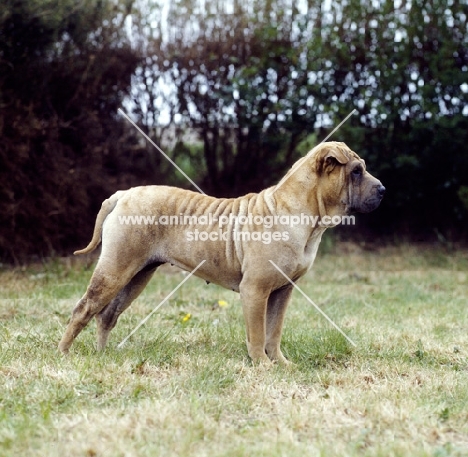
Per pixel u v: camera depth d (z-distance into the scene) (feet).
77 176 37.11
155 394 16.37
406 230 44.09
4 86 35.04
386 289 33.30
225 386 17.25
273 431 14.35
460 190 40.37
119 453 13.01
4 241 35.37
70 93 37.55
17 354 19.43
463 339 22.61
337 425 14.70
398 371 18.98
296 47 41.52
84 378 17.24
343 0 41.60
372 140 41.09
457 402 16.37
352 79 41.50
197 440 13.80
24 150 34.45
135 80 40.37
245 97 40.27
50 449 13.19
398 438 14.20
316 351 20.61
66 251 38.19
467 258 40.70
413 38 40.96
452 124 39.58
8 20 33.53
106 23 38.47
